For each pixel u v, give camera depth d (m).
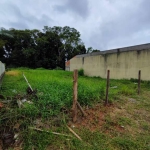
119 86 7.12
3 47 28.98
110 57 11.38
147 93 5.87
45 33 31.23
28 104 3.07
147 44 8.84
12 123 2.58
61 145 2.32
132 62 9.66
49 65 30.41
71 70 16.98
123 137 2.67
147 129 3.00
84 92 4.03
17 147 2.24
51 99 3.41
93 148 2.30
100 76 12.35
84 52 32.41
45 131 2.53
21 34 29.12
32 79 7.03
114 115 3.50
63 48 30.62
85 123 3.02
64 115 3.06
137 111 3.88
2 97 3.64
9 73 10.88
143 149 2.36
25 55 28.84
